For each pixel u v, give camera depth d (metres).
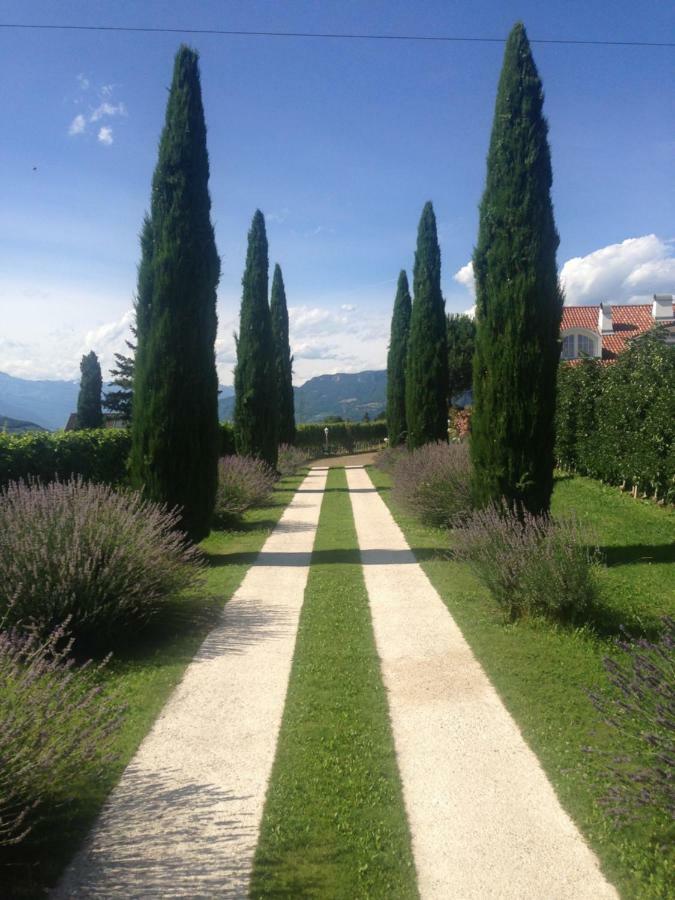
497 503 8.69
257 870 2.89
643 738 3.06
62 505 6.32
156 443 9.46
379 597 7.38
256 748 4.00
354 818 3.28
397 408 26.31
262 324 20.41
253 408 20.27
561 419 17.33
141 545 6.22
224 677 5.13
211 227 9.95
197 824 3.22
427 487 11.77
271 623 6.51
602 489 14.29
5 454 9.70
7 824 2.78
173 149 9.70
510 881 2.83
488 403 8.91
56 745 3.14
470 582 7.81
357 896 2.74
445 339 18.89
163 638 6.08
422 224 18.92
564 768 3.68
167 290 9.58
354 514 14.19
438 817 3.29
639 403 12.24
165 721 4.37
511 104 8.98
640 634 5.79
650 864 2.89
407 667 5.30
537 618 6.15
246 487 13.81
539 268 8.79
